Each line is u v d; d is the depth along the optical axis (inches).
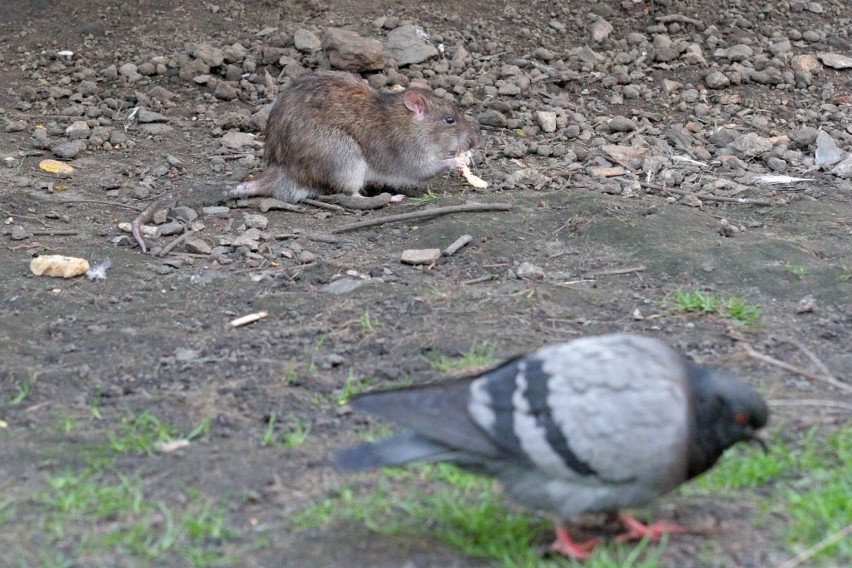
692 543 248.7
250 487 275.0
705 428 237.5
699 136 564.1
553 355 235.0
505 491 246.1
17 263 423.2
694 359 340.2
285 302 388.2
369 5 680.4
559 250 433.1
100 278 411.8
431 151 512.1
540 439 225.9
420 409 231.1
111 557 246.1
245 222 466.9
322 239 451.2
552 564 241.9
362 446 234.2
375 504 265.9
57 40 658.2
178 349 352.8
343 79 511.5
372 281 402.0
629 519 253.9
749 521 257.1
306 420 308.5
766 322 367.2
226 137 560.1
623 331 361.7
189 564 244.5
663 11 682.8
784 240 428.8
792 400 311.0
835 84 623.8
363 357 346.9
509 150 542.6
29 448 292.5
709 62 637.3
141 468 283.0
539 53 636.1
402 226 464.8
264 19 670.5
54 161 526.3
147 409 314.5
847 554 239.8
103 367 342.3
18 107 590.2
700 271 406.6
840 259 415.8
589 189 497.7
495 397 230.7
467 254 429.4
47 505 265.4
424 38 647.1
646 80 622.5
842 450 280.2
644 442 224.2
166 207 474.9
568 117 580.4
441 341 351.3
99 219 472.1
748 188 500.4
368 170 515.2
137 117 581.3
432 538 253.0
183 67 618.2
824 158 531.8
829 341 354.3
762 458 277.4
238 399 320.8
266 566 242.5
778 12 687.7
